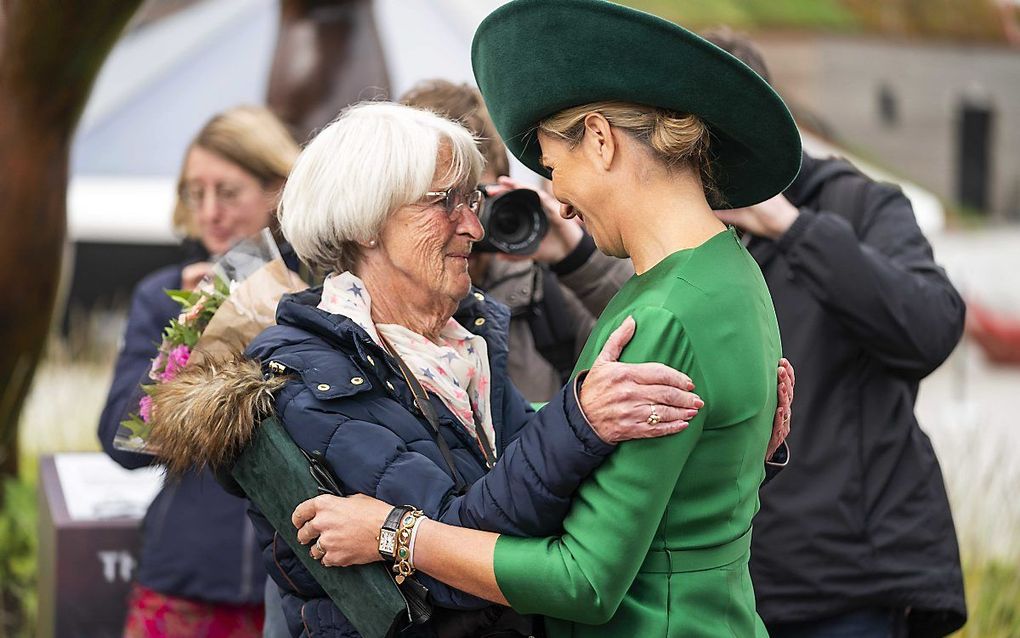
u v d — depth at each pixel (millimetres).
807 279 3910
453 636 2943
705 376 2740
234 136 4844
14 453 6840
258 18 14016
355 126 3043
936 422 11711
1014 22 24859
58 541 4809
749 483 2912
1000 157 24578
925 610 4004
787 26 23125
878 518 3959
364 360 2938
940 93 24391
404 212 3014
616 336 2740
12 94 5918
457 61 11336
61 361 9820
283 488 2916
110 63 13453
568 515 2795
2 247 6086
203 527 4414
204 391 2934
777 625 4004
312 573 2947
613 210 2883
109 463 5645
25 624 6488
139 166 13188
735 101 2801
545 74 2836
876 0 23844
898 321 3875
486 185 3715
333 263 3098
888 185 4348
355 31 7301
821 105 23469
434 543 2795
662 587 2834
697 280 2777
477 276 4172
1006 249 21219
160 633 4457
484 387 3201
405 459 2889
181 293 3541
